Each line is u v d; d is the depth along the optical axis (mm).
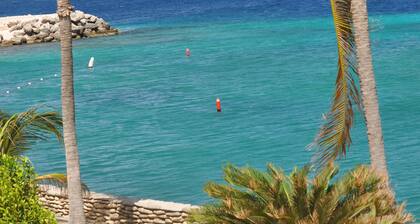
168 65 74375
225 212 16406
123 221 25469
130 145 41969
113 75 70062
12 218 16656
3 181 16734
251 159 37625
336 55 73375
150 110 51906
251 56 77125
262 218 15875
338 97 18312
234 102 52906
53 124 24703
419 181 32000
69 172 23547
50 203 27062
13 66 81375
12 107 57750
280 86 58344
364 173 16406
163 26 125250
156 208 24641
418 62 65562
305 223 15406
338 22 18125
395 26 97062
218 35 101375
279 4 162625
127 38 104812
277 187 16297
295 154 37844
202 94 57031
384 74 60719
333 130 18359
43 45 101750
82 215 23766
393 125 43031
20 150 24453
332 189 16375
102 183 34781
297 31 99812
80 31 108438
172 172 35938
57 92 63344
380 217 15617
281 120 45969
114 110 52750
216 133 43719
